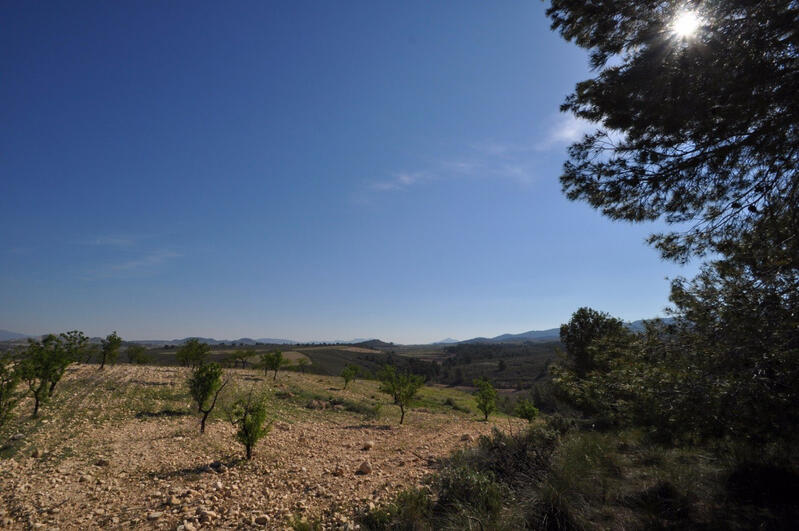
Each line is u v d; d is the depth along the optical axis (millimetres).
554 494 5016
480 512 4875
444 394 36031
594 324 12914
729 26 4188
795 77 3920
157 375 23750
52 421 11492
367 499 6309
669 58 4629
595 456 6422
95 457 8461
